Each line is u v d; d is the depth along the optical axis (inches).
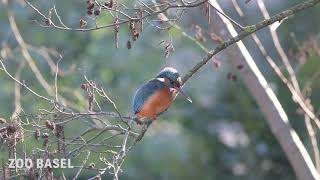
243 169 737.6
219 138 736.3
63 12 660.7
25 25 653.3
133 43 669.9
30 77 594.6
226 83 729.0
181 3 347.6
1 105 586.2
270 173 735.7
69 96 594.6
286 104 688.4
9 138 352.5
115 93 696.4
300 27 740.7
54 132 350.6
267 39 720.3
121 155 354.6
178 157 725.3
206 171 729.6
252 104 728.3
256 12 720.3
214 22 461.4
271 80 690.8
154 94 388.8
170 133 735.1
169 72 391.5
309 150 665.0
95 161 465.1
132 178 715.4
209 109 738.8
